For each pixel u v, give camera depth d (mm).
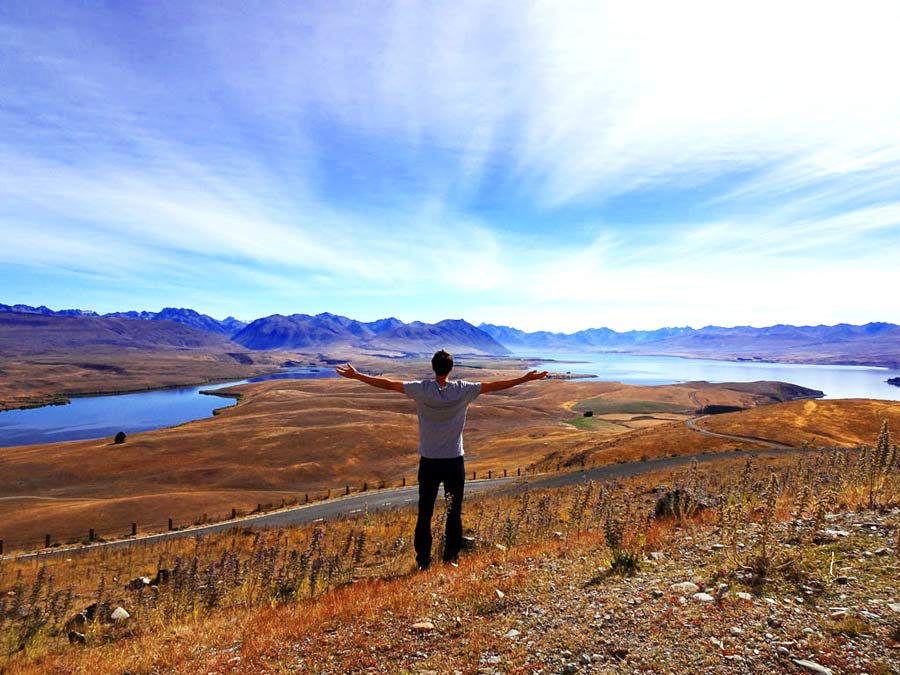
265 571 8367
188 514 52188
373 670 4262
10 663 6758
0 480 80562
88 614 9320
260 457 93188
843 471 8461
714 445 63438
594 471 45469
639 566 6016
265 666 4621
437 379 7488
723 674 3395
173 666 5117
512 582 6000
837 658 3373
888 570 4660
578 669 3777
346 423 129750
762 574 5027
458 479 7652
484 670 3982
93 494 72500
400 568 8625
